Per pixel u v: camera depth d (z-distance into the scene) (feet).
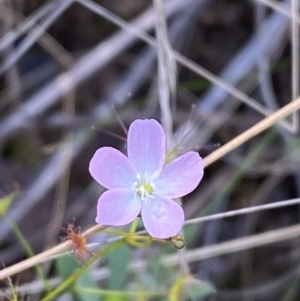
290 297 1.04
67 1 0.97
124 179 0.71
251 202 1.07
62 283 0.79
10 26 1.03
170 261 0.90
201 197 1.05
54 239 0.99
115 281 0.83
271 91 1.05
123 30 1.04
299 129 1.04
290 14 0.94
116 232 0.75
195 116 1.04
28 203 1.02
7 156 1.07
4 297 0.86
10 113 1.06
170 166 0.71
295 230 0.93
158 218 0.70
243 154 1.07
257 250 1.07
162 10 0.91
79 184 1.07
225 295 1.04
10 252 1.02
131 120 1.06
